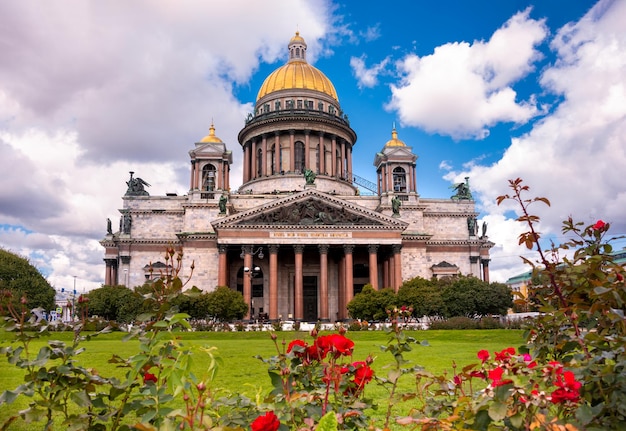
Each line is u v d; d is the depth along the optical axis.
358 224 95.25
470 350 40.31
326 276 93.75
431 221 114.94
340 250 100.25
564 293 10.24
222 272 93.25
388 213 109.50
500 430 6.84
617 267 8.93
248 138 128.75
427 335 58.50
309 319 105.50
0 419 15.50
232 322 89.19
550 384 7.37
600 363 7.98
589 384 7.75
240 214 93.75
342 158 128.62
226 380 23.59
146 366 8.73
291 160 121.50
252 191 121.94
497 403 6.66
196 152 109.00
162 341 9.23
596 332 8.73
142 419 7.61
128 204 109.38
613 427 7.17
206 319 86.19
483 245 115.56
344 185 124.75
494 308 87.06
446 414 10.09
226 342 54.25
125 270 105.25
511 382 6.74
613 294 8.52
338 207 96.50
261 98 134.12
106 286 91.62
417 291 86.88
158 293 9.12
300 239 94.12
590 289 9.61
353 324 71.50
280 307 103.56
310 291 107.06
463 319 75.25
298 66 136.25
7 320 8.48
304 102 129.62
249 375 25.34
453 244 112.56
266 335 64.19
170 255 9.53
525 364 7.44
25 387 8.02
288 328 80.50
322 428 6.21
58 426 14.63
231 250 98.88
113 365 28.66
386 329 10.02
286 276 105.25
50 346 8.49
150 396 8.23
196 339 61.41
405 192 112.81
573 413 7.57
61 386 8.49
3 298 8.69
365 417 8.94
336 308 104.19
